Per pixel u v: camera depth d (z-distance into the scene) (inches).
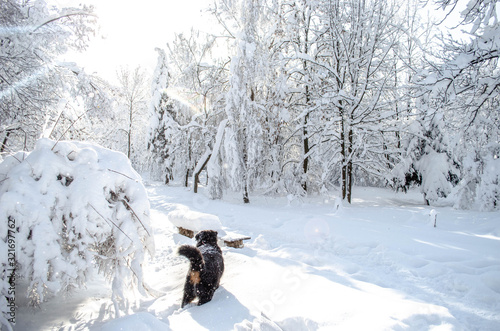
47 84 332.2
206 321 146.2
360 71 747.4
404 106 788.6
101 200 157.1
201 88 870.4
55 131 324.5
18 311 161.0
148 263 257.3
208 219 313.6
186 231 337.7
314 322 136.3
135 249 166.2
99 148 177.3
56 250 143.9
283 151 805.9
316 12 756.0
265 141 738.8
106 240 168.6
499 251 280.8
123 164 174.1
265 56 692.1
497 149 556.1
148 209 174.6
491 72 371.9
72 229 151.9
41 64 315.6
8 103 302.5
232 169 674.2
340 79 715.4
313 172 825.5
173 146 1056.8
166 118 1102.4
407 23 917.8
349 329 129.6
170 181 1291.8
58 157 157.6
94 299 184.2
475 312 171.6
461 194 604.1
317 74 721.6
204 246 192.9
